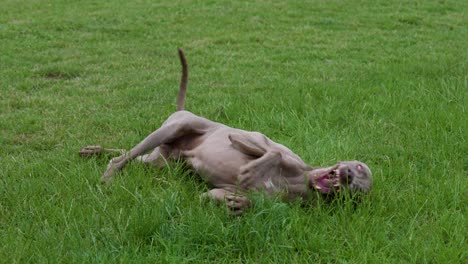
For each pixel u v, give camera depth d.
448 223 3.94
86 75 7.12
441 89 6.20
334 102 5.80
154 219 3.81
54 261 3.53
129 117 5.65
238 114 5.64
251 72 7.29
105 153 4.75
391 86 6.32
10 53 8.13
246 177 4.01
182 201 4.07
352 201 4.04
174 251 3.64
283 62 7.93
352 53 8.49
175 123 4.46
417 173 4.58
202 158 4.28
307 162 4.73
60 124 5.51
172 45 8.84
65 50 8.44
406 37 9.73
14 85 6.64
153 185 4.28
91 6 11.94
